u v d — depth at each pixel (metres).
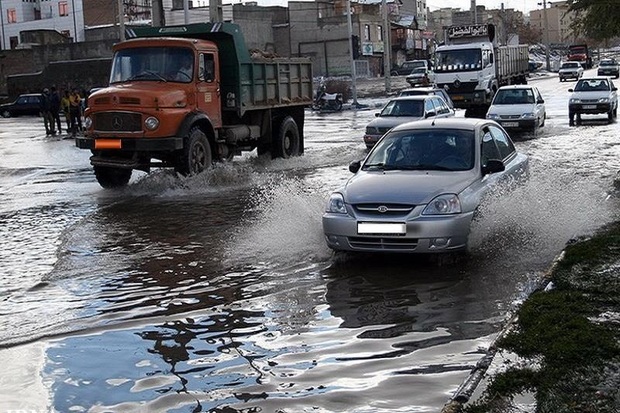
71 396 5.25
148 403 5.08
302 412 4.84
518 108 24.61
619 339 5.46
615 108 29.80
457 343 5.96
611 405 4.48
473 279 7.76
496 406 4.54
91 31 80.88
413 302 7.10
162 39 16.25
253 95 18.14
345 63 80.00
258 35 79.56
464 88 33.25
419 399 4.95
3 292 7.98
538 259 8.39
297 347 6.04
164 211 12.84
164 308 7.21
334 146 23.80
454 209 8.32
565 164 16.38
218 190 15.13
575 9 14.30
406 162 9.49
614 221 9.76
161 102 15.12
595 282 6.95
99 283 8.20
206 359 5.85
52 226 11.80
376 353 5.84
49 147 27.27
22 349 6.24
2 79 66.00
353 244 8.45
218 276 8.29
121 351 6.09
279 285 7.85
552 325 5.84
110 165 15.30
